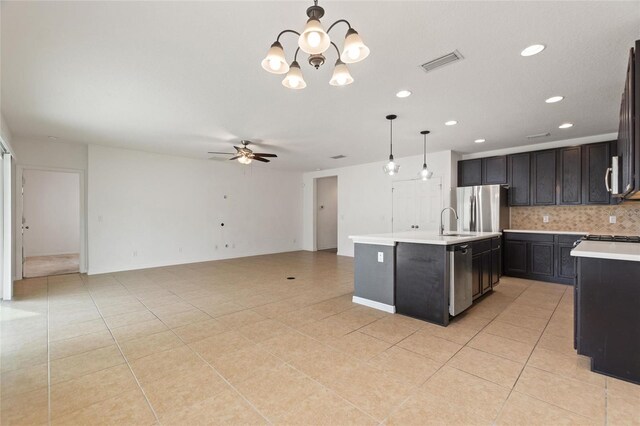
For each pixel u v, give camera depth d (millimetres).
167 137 5121
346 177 8188
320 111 3834
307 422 1689
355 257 3945
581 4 1857
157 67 2684
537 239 5066
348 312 3551
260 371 2238
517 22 2041
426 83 3006
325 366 2305
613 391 1970
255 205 8281
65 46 2332
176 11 1928
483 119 4117
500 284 4809
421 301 3299
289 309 3664
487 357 2434
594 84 3010
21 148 5207
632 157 2031
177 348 2627
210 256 7359
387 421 1693
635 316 2078
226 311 3594
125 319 3336
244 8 1900
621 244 2764
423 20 2016
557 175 4996
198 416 1745
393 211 7094
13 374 2207
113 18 1999
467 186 5977
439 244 3139
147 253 6383
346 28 2104
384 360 2393
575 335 2539
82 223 5750
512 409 1788
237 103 3553
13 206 5141
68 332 2977
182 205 6895
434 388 2008
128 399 1908
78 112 3846
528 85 3047
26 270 6102
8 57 2486
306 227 9391
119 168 6027
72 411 1789
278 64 1786
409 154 6535
